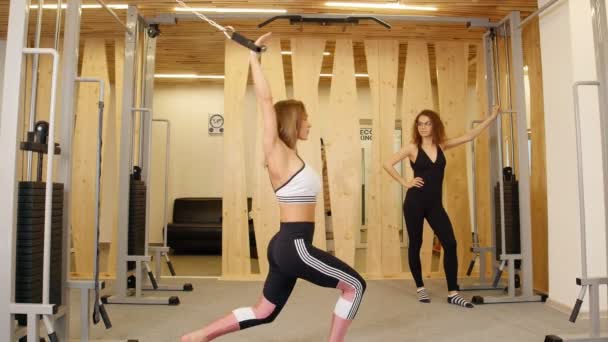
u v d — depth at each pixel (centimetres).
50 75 499
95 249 241
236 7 414
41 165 223
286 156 185
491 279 450
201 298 361
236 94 477
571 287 313
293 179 183
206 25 463
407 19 423
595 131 307
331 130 480
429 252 480
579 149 251
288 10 418
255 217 466
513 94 452
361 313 311
